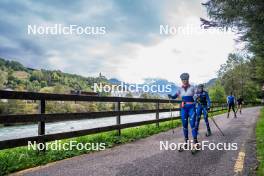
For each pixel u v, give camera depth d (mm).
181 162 6656
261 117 22172
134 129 12867
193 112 8195
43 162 6602
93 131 9055
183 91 8344
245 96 93000
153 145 9031
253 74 38906
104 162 6691
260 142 9266
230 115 27031
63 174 5723
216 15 11844
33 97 6973
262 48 19031
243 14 11141
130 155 7465
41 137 7180
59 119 7703
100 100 9500
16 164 6266
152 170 5965
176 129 13836
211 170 5961
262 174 5480
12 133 16344
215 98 82750
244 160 6840
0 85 94938
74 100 8195
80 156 7395
